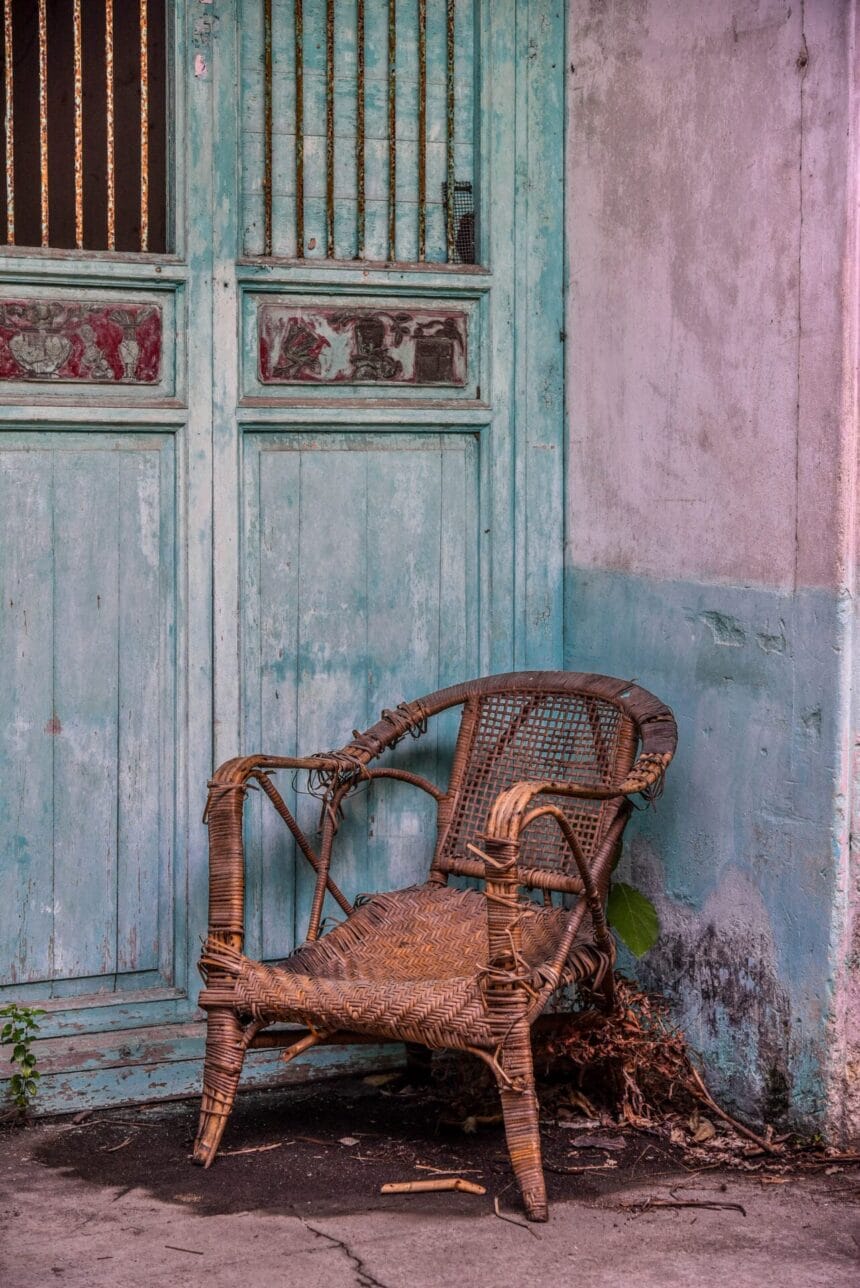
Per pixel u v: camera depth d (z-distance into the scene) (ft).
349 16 11.78
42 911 11.16
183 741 11.44
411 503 12.14
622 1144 10.59
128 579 11.27
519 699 11.74
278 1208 9.60
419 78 12.02
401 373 12.03
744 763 10.76
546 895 11.52
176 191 11.19
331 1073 11.84
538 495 12.50
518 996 9.37
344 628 11.98
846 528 9.91
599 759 11.21
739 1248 9.05
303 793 11.91
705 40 10.87
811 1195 9.77
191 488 11.33
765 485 10.48
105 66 11.17
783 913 10.44
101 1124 10.99
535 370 12.39
